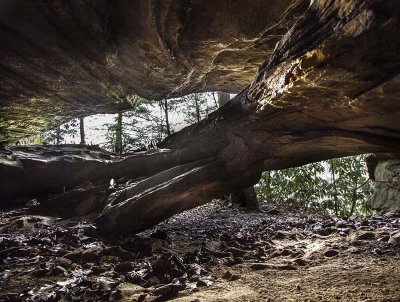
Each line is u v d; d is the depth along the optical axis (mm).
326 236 6090
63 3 4316
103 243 5676
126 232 6289
